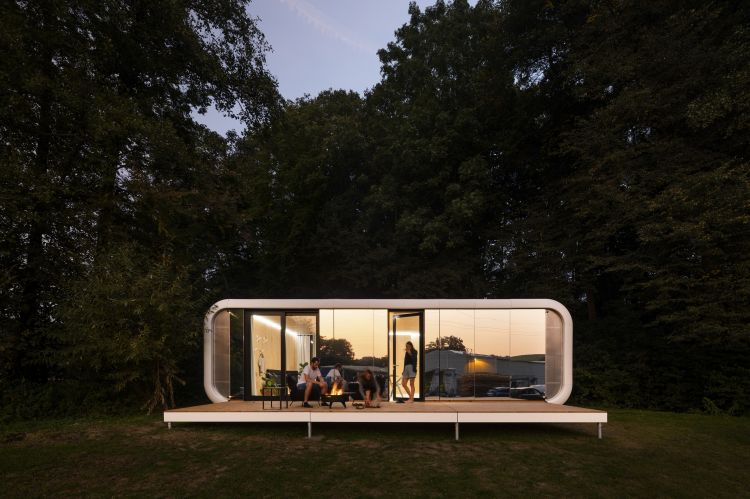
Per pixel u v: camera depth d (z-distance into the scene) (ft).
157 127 34.76
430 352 33.45
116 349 29.94
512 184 61.82
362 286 64.69
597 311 57.36
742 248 35.01
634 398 41.75
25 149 33.76
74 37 32.76
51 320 34.42
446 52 59.41
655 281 37.19
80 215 34.78
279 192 74.28
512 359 33.24
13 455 21.36
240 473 19.30
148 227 40.42
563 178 49.90
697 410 39.27
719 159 37.58
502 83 56.39
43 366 35.17
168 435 25.13
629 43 42.50
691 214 35.68
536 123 56.39
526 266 52.11
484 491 18.06
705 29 39.88
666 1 40.34
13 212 30.17
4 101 29.55
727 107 33.83
